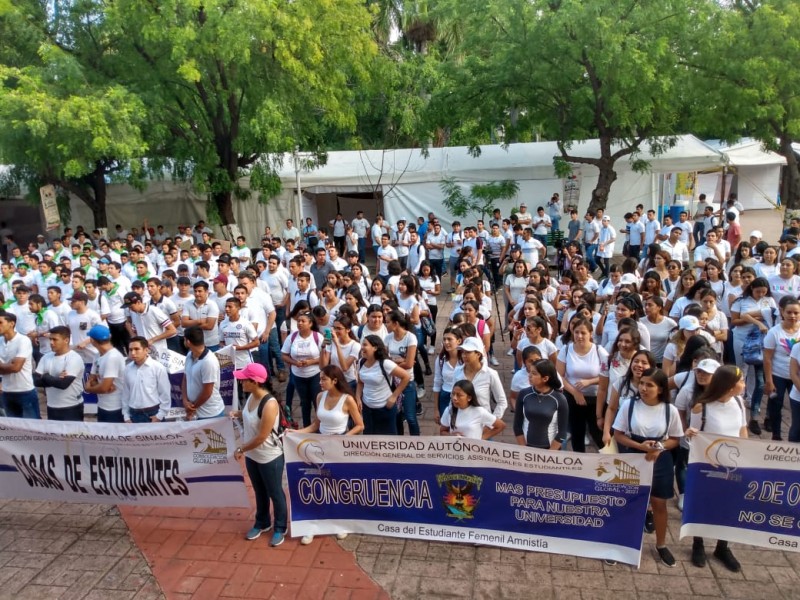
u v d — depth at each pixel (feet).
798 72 50.65
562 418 17.80
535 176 67.77
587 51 50.37
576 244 41.70
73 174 48.16
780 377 22.08
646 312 23.43
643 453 16.42
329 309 29.17
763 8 50.14
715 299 24.04
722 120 54.70
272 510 20.45
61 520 20.51
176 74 53.72
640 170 62.49
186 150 58.03
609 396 19.06
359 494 18.62
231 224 61.62
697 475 16.72
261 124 50.16
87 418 28.45
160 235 67.56
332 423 19.30
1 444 20.53
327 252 41.19
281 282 36.40
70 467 20.25
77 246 51.62
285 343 25.18
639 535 16.74
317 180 71.61
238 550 18.47
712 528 16.84
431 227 55.62
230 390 25.52
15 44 56.65
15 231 81.00
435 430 26.45
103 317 33.96
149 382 21.59
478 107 58.95
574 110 56.49
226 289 30.73
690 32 51.96
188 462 19.40
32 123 44.68
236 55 48.73
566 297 27.99
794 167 58.75
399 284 30.32
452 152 71.10
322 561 17.78
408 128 78.95
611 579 16.56
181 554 18.39
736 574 16.58
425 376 33.12
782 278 28.40
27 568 18.01
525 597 16.02
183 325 29.48
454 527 18.21
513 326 27.40
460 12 57.06
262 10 47.21
